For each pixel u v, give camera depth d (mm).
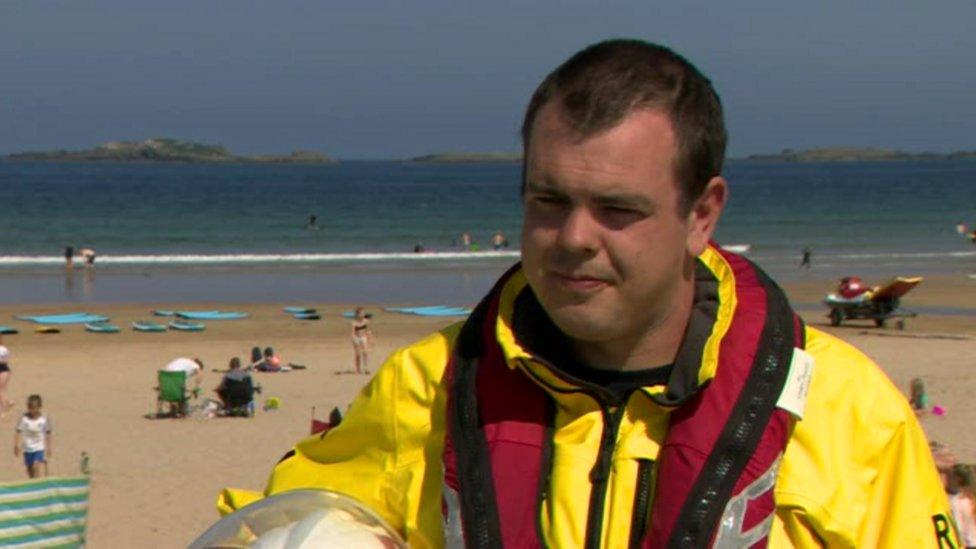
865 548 2240
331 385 26125
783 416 2186
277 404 22938
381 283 52750
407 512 2389
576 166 2025
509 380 2277
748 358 2199
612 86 2035
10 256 64812
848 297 38562
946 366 28156
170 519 14531
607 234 2051
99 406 22766
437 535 2350
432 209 118875
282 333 36031
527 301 2287
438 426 2391
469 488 2221
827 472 2217
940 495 2346
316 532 2125
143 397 23844
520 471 2215
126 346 32438
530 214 2109
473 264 61906
